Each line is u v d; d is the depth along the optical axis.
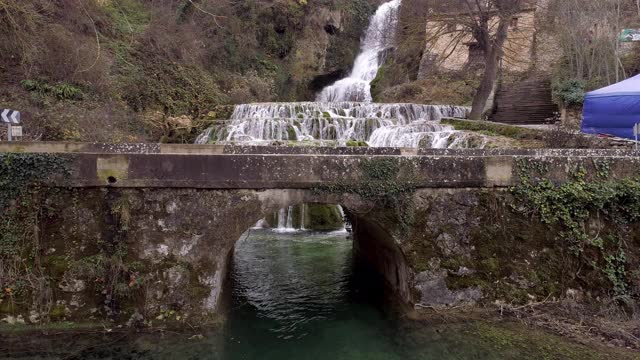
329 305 7.41
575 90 20.38
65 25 15.95
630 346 5.16
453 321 5.74
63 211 5.36
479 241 6.01
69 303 5.33
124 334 5.31
